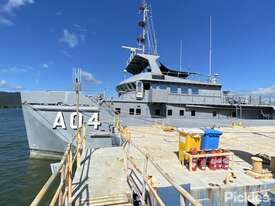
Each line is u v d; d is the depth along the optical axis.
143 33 25.20
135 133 18.77
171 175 8.88
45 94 18.61
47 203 13.13
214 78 24.89
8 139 35.91
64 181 5.51
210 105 23.94
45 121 18.31
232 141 17.64
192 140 9.98
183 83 23.14
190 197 3.70
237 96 25.80
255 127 25.72
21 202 13.70
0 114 109.12
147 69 24.88
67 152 6.07
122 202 6.70
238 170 9.73
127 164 9.64
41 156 19.53
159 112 22.33
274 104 26.89
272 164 9.47
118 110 20.84
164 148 13.71
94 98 19.41
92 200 6.66
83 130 12.70
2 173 18.19
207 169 9.70
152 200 6.93
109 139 17.95
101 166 9.72
